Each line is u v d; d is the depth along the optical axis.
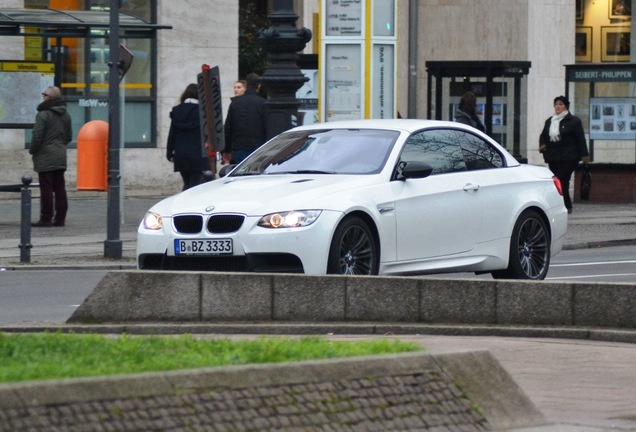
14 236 41.09
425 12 74.69
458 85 57.78
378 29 44.06
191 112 44.78
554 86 72.94
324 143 27.31
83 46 55.91
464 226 27.17
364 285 22.55
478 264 27.50
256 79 42.06
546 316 22.09
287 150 27.52
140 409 12.12
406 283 22.56
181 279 22.69
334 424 13.30
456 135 28.19
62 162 43.88
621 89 56.16
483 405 14.75
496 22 73.38
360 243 25.02
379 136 27.14
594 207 54.09
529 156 72.38
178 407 12.36
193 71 59.31
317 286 22.53
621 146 56.53
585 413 15.88
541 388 17.42
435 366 14.62
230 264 24.39
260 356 15.00
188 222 24.84
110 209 35.84
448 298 22.42
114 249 35.69
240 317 22.59
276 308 22.56
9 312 25.62
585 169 56.66
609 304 21.78
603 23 73.88
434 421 14.12
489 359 15.26
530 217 28.84
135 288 22.83
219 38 59.84
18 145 54.97
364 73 43.88
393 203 25.69
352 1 43.88
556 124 50.69
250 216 24.33
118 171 35.91
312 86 56.22
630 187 56.38
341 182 25.50
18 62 47.47
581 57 74.06
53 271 33.47
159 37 58.47
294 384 13.34
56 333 16.94
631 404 16.42
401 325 22.28
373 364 14.08
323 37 44.06
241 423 12.67
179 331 22.25
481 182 27.77
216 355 15.11
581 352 20.16
